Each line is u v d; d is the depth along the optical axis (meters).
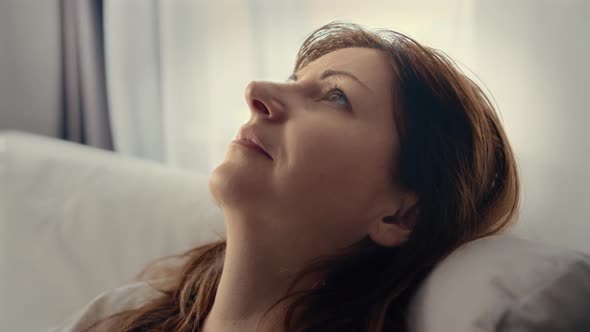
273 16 1.46
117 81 1.67
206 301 0.85
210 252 0.95
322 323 0.72
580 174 1.20
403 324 0.70
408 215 0.77
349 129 0.73
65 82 1.88
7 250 1.17
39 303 1.11
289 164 0.72
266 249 0.75
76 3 1.81
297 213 0.73
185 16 1.56
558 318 0.54
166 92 1.60
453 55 1.28
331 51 0.88
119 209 1.18
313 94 0.77
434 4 1.30
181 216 1.14
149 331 0.86
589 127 1.18
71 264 1.14
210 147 1.58
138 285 0.98
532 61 1.22
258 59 1.51
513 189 0.79
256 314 0.76
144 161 1.33
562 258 0.59
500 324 0.55
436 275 0.67
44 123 1.87
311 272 0.74
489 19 1.25
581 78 1.18
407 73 0.76
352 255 0.76
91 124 1.83
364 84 0.76
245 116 1.54
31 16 1.83
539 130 1.22
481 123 0.78
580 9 1.17
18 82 1.86
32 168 1.29
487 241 0.68
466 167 0.76
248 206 0.73
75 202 1.21
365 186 0.74
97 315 0.93
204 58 1.56
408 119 0.75
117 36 1.66
